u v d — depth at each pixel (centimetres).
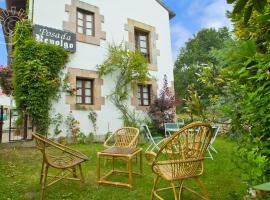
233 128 196
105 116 791
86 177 389
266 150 154
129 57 837
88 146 666
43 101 646
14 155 504
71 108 719
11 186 340
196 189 333
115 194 320
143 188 342
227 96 203
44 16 711
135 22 928
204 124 234
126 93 834
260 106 162
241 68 164
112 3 871
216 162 479
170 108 887
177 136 260
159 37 1008
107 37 837
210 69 216
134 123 824
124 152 362
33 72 641
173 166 252
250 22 182
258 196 164
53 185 350
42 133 640
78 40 764
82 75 756
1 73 872
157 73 966
